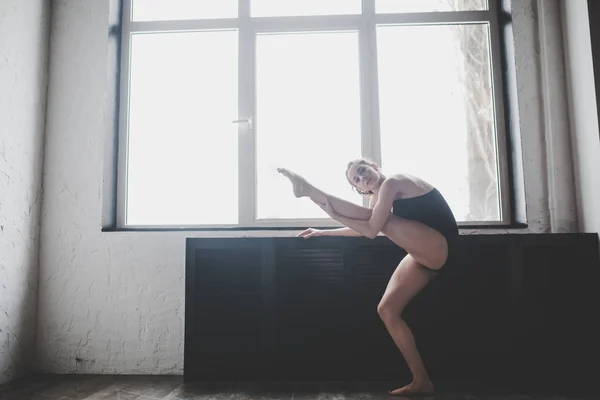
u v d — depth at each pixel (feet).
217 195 8.62
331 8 8.82
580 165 7.77
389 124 8.66
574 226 7.84
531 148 8.06
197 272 7.29
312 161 8.63
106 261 7.96
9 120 7.28
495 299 7.11
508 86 8.50
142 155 8.77
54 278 7.95
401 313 7.00
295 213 8.49
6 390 6.68
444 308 7.11
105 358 7.75
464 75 8.75
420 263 6.26
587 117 7.57
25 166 7.65
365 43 8.71
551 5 8.25
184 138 8.76
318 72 8.79
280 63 8.82
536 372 6.91
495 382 6.88
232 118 8.72
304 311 7.18
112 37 8.63
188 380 7.11
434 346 7.04
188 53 8.89
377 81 8.66
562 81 8.11
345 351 7.09
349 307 7.15
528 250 7.20
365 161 6.97
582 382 6.82
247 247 7.29
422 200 6.28
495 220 8.40
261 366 7.09
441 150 8.61
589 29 7.50
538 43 8.24
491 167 8.53
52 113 8.29
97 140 8.23
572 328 7.00
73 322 7.84
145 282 7.89
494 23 8.71
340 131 8.66
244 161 8.52
